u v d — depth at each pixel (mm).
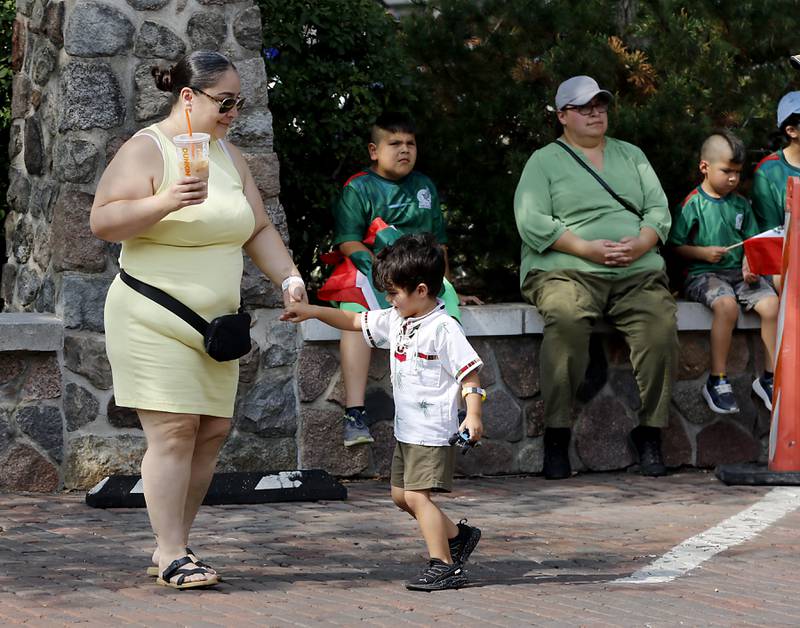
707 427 11125
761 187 11453
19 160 10867
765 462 11242
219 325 6434
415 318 6707
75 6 9406
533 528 8438
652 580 6957
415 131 10695
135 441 9492
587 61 11625
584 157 10773
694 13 12297
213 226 6523
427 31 11719
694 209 11297
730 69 12039
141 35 9562
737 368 11227
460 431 6531
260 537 7996
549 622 5945
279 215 9898
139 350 6492
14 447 9273
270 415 9883
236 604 6254
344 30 11133
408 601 6379
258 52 9867
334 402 10078
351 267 10211
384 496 9516
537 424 10711
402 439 6742
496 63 11906
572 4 11891
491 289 12648
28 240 10539
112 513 8625
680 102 11609
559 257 10609
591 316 10391
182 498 6664
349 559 7418
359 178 10523
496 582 6898
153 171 6465
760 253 10562
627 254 10430
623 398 10945
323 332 9969
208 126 6621
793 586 6820
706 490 10023
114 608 6125
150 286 6480
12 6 11680
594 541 8023
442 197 12102
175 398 6492
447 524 6836
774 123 12195
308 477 9406
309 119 11055
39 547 7539
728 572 7172
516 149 11938
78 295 9391
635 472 10914
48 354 9336
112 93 9508
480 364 6602
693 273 11305
